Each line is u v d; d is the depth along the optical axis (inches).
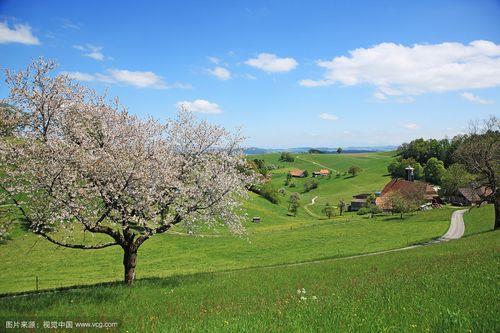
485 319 363.9
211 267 1860.2
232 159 1055.0
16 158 817.5
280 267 1373.0
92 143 878.4
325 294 621.9
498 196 2349.9
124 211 860.6
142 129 951.6
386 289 585.6
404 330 352.5
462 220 3351.4
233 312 516.7
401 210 4047.7
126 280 939.3
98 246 908.6
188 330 417.7
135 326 471.5
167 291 796.0
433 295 491.8
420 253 1354.6
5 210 857.5
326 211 5187.0
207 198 983.6
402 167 7652.6
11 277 1663.4
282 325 401.4
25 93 841.5
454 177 3885.3
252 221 4202.8
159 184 910.4
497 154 2301.9
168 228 971.9
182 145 1039.0
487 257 821.2
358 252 2027.6
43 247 2137.1
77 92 930.7
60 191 806.5
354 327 374.0
